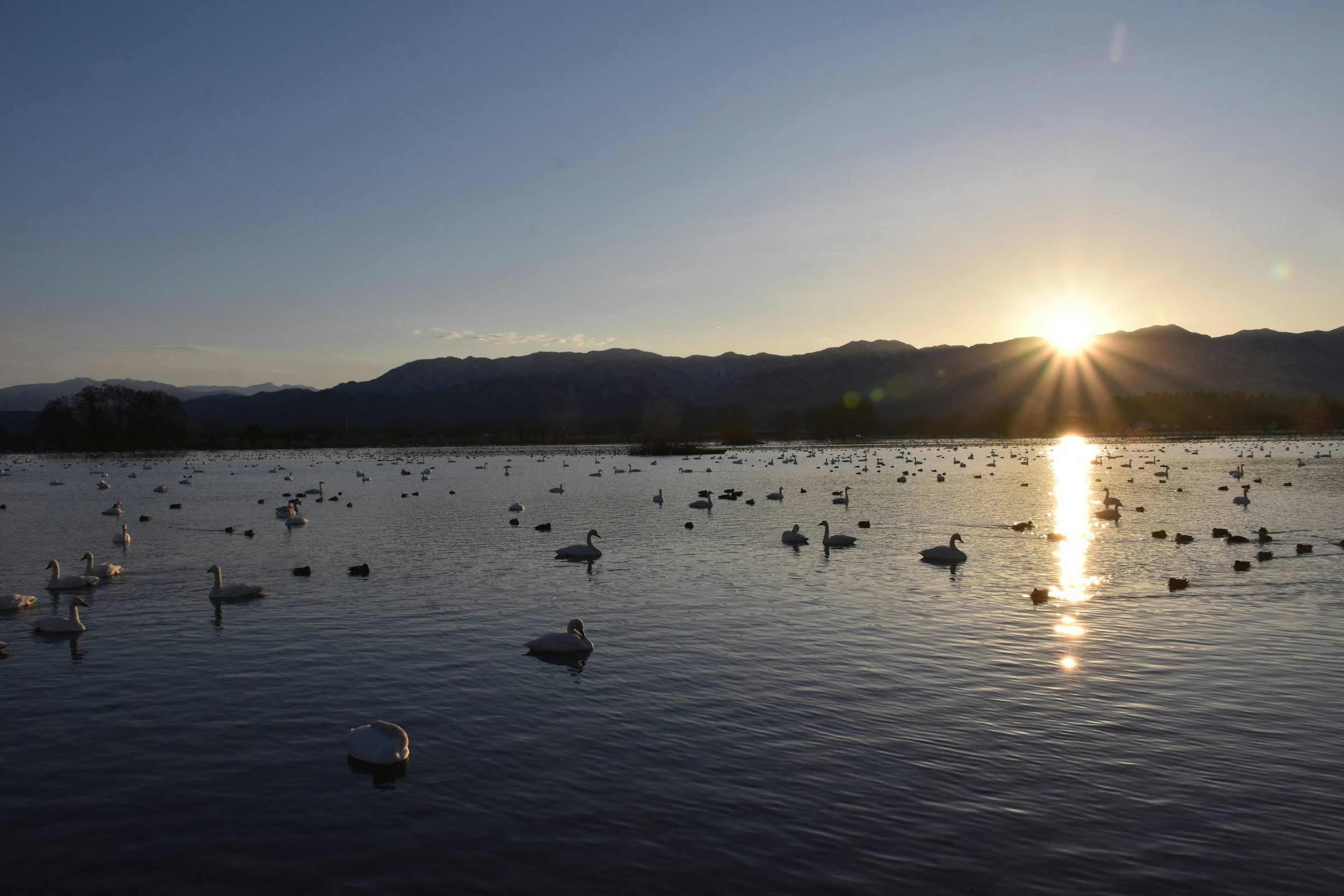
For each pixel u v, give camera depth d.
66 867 14.92
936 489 85.56
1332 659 25.38
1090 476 100.94
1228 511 62.78
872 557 43.66
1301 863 14.84
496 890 14.23
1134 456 145.38
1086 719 20.98
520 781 17.91
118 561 44.72
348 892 14.19
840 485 93.12
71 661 26.02
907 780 17.84
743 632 28.83
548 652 26.25
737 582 37.38
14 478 117.06
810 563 42.12
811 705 21.95
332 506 73.62
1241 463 105.50
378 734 19.08
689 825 16.12
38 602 34.25
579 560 43.47
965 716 21.16
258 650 27.00
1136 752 19.09
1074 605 32.34
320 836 15.85
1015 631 28.73
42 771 18.53
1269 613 30.78
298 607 32.94
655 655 26.22
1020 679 23.83
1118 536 50.47
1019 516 61.38
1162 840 15.55
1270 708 21.56
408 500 78.38
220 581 34.47
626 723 20.86
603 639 28.06
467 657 26.17
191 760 19.03
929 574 38.91
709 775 18.09
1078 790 17.36
